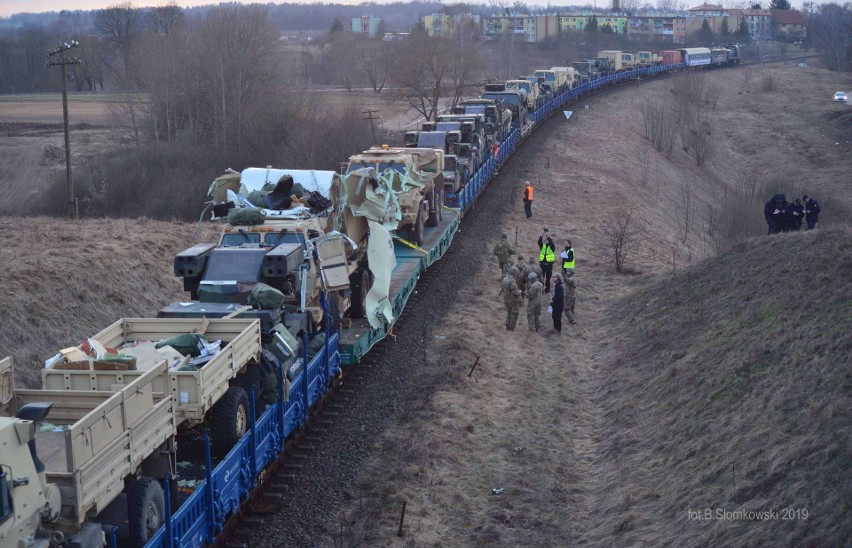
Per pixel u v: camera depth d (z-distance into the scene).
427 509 12.39
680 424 14.43
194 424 10.08
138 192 42.03
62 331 18.16
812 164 68.19
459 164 31.64
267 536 11.36
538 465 14.15
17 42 129.12
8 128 69.44
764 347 15.30
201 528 9.52
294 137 48.31
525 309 22.91
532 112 54.59
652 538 11.32
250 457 11.03
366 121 57.12
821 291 16.64
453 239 29.06
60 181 42.69
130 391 8.48
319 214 16.52
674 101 79.94
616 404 16.70
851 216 42.00
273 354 12.23
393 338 19.55
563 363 19.31
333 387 15.98
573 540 12.00
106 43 123.69
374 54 98.81
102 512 8.70
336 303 15.91
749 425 13.02
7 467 6.81
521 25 175.25
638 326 20.78
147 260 23.22
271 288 12.77
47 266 20.20
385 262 17.61
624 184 43.09
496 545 11.66
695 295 20.75
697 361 16.55
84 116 78.56
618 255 26.89
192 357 11.04
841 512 9.80
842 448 10.97
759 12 190.75
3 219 29.92
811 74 113.06
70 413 9.25
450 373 17.28
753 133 77.50
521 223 31.88
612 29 170.75
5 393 9.12
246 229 14.99
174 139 55.31
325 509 12.27
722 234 34.72
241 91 53.97
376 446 14.32
